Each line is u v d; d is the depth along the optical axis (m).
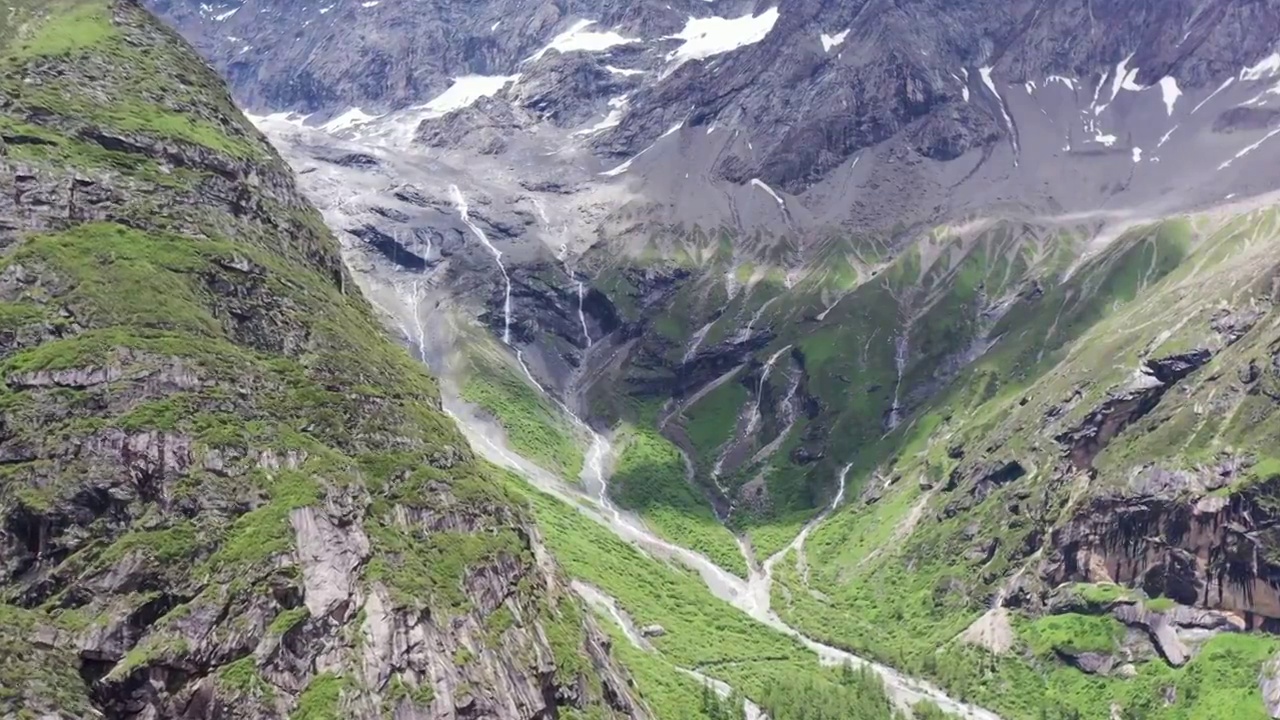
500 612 140.50
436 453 156.38
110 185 157.88
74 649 108.25
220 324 149.00
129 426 123.31
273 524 122.56
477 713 125.38
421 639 125.50
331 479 132.75
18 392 123.62
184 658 110.19
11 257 138.75
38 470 117.94
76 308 136.12
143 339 134.25
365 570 127.75
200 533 119.69
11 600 111.06
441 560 138.62
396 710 119.31
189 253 153.62
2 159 149.38
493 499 157.88
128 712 107.44
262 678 113.56
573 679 145.50
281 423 138.38
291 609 118.75
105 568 113.44
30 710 101.00
